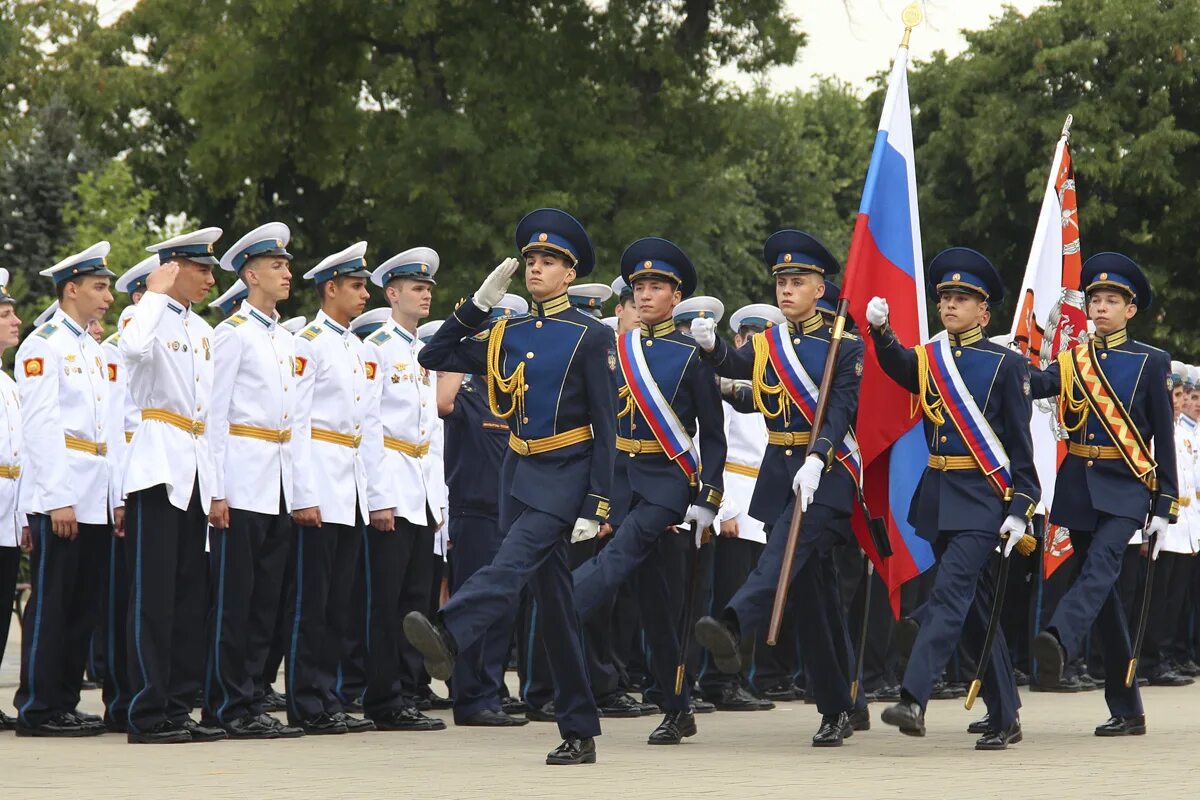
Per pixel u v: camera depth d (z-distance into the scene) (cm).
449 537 1973
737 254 7625
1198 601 2828
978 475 1559
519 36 4750
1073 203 2195
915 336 1720
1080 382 1748
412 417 1798
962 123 5350
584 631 1923
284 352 1684
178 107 5522
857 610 2094
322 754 1492
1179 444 2686
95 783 1270
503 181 4578
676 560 1705
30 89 6450
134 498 1577
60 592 1686
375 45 5016
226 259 1709
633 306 2011
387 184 4688
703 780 1295
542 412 1396
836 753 1520
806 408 1577
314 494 1675
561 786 1253
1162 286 5269
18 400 1856
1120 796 1205
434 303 4534
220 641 1634
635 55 4831
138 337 1520
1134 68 5191
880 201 1731
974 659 1634
